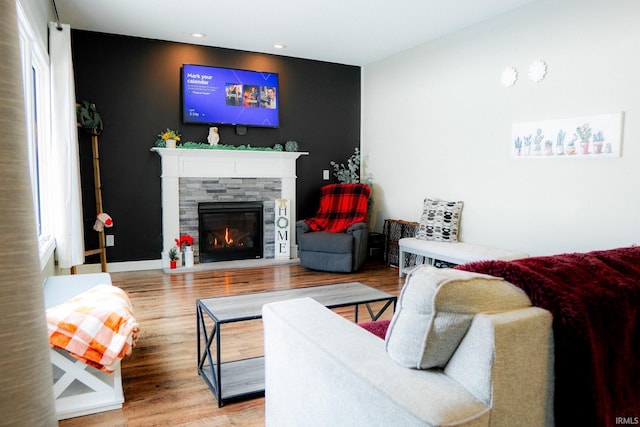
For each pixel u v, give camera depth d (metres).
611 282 1.39
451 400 1.11
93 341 2.22
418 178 5.73
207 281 4.96
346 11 4.49
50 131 3.97
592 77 3.70
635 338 1.38
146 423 2.20
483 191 4.77
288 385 1.71
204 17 4.70
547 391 1.24
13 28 1.20
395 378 1.22
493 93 4.61
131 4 4.32
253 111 5.99
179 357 2.96
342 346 1.46
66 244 4.00
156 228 5.62
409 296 1.28
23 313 1.21
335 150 6.72
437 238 5.00
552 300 1.24
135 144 5.46
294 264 5.96
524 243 4.35
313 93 6.48
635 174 3.44
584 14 3.74
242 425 2.19
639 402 1.41
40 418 1.24
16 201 1.20
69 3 4.29
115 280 4.98
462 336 1.20
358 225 5.47
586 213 3.79
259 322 3.66
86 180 5.20
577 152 3.83
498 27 4.53
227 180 5.85
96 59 5.21
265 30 5.11
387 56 6.21
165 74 5.57
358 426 1.28
